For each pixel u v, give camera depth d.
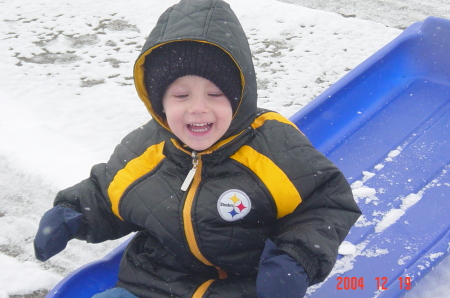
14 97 4.11
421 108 3.27
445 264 2.57
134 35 4.98
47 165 3.37
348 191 1.97
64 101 4.06
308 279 1.78
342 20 5.08
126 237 2.94
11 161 3.42
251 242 1.95
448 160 2.94
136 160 2.13
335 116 3.16
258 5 5.37
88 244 2.89
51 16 5.35
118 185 2.09
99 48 4.79
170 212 1.96
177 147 1.98
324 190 1.94
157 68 1.86
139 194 2.04
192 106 1.82
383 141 3.09
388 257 2.41
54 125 3.78
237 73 1.85
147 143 2.18
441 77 3.40
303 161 1.94
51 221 2.02
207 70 1.80
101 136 3.66
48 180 3.26
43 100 4.07
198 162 1.97
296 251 1.78
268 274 1.73
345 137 3.12
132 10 5.41
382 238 2.51
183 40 1.79
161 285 2.01
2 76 4.38
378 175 2.88
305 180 1.92
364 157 3.00
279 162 1.94
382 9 5.52
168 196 1.99
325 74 4.32
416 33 3.45
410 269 2.23
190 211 1.93
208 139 1.87
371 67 3.33
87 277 2.30
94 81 4.31
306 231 1.84
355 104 3.25
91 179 2.18
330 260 1.80
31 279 2.66
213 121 1.85
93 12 5.40
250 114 1.95
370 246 2.47
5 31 5.09
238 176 1.95
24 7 5.55
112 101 4.05
